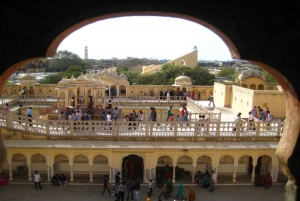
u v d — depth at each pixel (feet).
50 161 55.88
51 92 103.45
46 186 54.90
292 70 11.82
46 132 56.34
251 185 57.98
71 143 55.93
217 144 57.00
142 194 52.75
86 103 77.97
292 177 12.89
